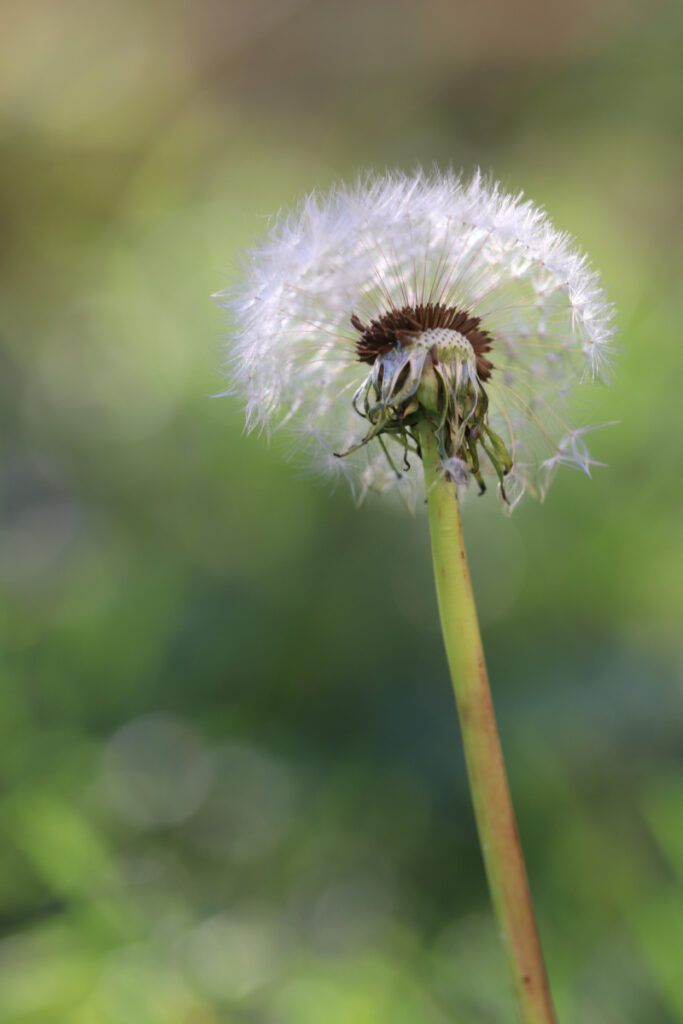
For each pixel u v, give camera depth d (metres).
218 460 0.83
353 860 0.58
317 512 0.74
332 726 0.66
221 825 0.62
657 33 1.51
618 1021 0.44
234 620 0.71
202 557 0.79
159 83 1.61
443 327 0.35
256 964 0.49
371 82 1.73
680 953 0.42
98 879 0.52
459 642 0.33
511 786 0.57
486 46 1.68
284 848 0.59
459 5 1.68
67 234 1.44
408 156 1.67
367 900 0.55
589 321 0.36
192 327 0.95
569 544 0.71
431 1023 0.43
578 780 0.57
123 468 0.89
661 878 0.51
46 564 0.84
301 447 0.36
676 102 1.47
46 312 1.16
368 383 0.35
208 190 1.34
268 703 0.69
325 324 0.35
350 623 0.69
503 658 0.66
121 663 0.71
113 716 0.70
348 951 0.50
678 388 0.76
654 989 0.44
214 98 1.66
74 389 0.96
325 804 0.61
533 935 0.33
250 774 0.64
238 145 1.58
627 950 0.46
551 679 0.62
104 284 1.09
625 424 0.74
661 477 0.73
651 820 0.46
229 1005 0.46
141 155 1.55
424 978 0.46
